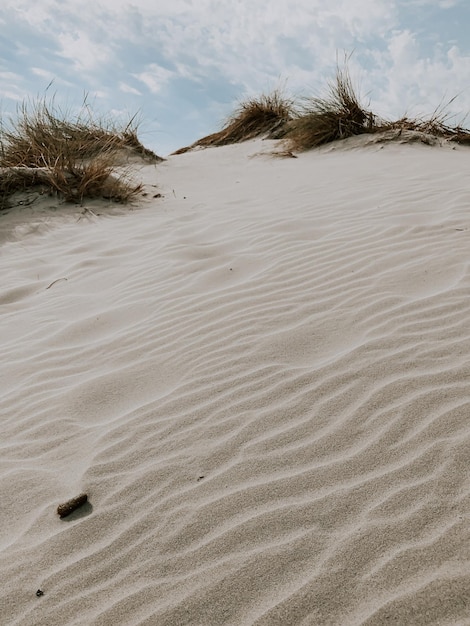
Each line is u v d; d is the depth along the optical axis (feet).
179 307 12.42
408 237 14.69
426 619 5.21
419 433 7.52
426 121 34.81
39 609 5.76
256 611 5.50
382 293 11.62
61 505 6.98
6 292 14.92
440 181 21.04
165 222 19.99
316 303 11.60
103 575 6.09
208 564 6.07
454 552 5.81
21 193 23.53
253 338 10.53
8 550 6.52
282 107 45.06
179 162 34.78
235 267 14.43
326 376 9.01
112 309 12.90
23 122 28.50
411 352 9.32
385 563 5.80
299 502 6.72
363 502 6.59
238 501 6.84
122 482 7.39
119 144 32.37
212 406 8.71
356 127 34.73
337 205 19.31
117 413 8.94
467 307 10.54
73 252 17.87
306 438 7.75
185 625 5.46
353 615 5.34
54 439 8.50
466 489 6.56
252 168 31.48
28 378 10.35
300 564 5.93
